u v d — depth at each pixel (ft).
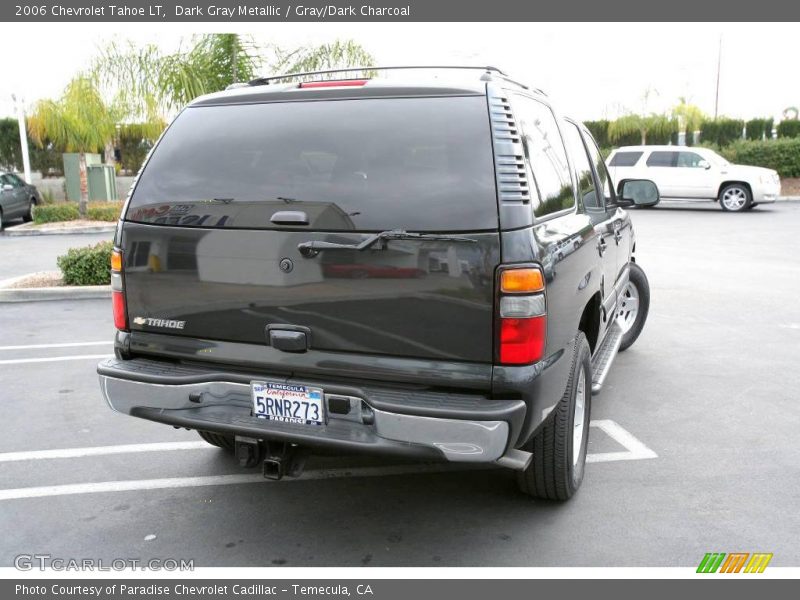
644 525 11.15
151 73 43.52
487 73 10.24
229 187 10.00
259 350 9.99
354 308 9.38
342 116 9.81
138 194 10.62
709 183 64.44
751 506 11.73
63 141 65.31
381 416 9.12
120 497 12.24
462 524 11.27
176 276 10.34
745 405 16.49
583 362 11.71
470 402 9.02
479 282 8.89
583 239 11.45
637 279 20.26
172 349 10.54
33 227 55.42
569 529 11.07
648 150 67.36
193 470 13.28
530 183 9.59
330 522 11.41
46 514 11.67
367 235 9.20
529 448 11.08
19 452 14.10
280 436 9.61
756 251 40.75
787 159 82.28
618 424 15.34
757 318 25.12
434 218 9.00
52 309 27.73
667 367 19.47
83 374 19.34
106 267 30.50
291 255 9.55
